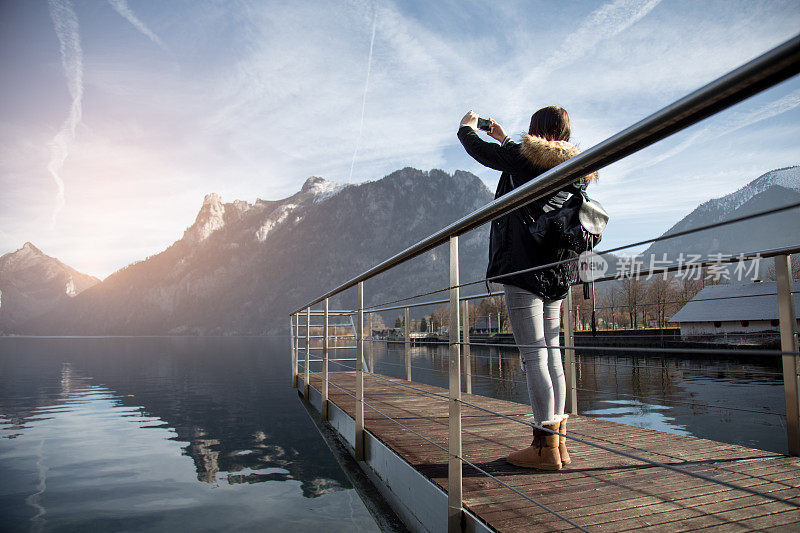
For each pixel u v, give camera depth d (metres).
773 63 0.58
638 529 1.39
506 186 2.03
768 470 1.94
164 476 3.81
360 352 3.24
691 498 1.64
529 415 3.42
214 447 4.91
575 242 1.62
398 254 2.28
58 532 2.64
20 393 10.83
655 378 12.89
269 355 34.03
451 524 1.68
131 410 7.93
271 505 3.00
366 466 3.09
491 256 1.96
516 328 1.91
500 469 2.05
